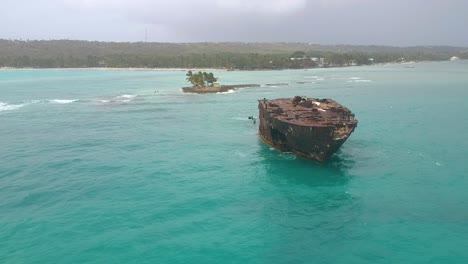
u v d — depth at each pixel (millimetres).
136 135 69875
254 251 30938
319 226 34656
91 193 42719
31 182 46312
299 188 43125
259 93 129625
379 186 43219
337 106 58594
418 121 77312
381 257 29812
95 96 129125
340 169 48656
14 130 75312
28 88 158750
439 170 48062
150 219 36406
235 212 37750
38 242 32438
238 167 50656
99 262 29594
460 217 35750
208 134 69812
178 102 112250
